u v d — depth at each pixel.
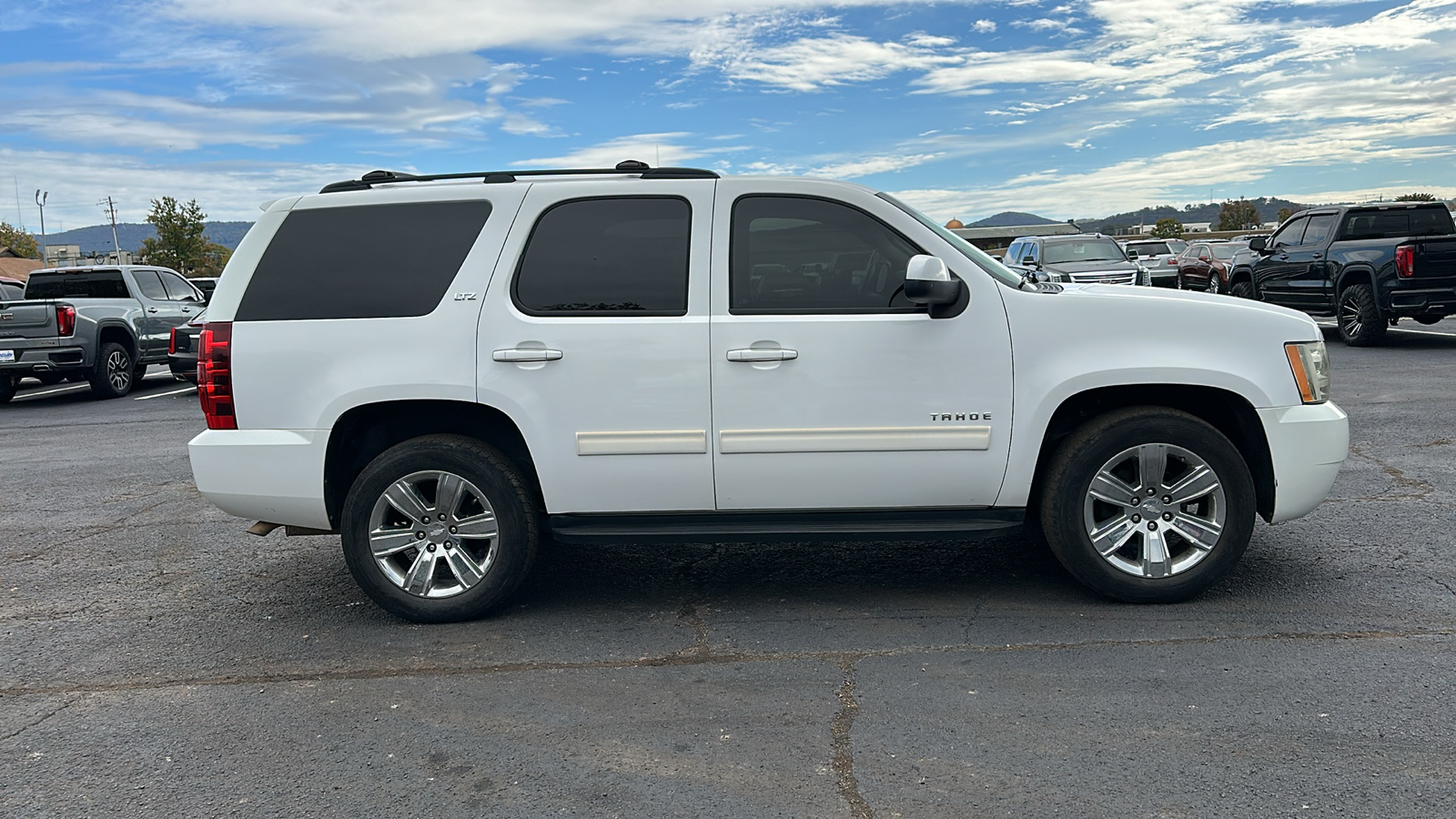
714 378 4.37
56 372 14.62
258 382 4.46
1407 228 14.95
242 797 3.13
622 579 5.20
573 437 4.42
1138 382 4.34
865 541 4.50
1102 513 4.59
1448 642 3.99
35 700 3.92
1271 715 3.43
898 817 2.89
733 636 4.34
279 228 4.58
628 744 3.39
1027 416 4.37
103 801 3.13
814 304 4.41
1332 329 17.27
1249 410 4.46
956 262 4.41
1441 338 15.16
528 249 4.48
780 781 3.12
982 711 3.54
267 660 4.27
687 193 4.48
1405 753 3.15
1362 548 5.23
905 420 4.38
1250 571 4.93
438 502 4.53
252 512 4.57
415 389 4.40
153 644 4.49
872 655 4.08
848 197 4.45
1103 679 3.76
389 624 4.66
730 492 4.46
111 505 7.36
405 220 4.54
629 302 4.42
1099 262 18.83
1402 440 7.88
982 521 4.48
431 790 3.14
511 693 3.84
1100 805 2.91
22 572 5.71
